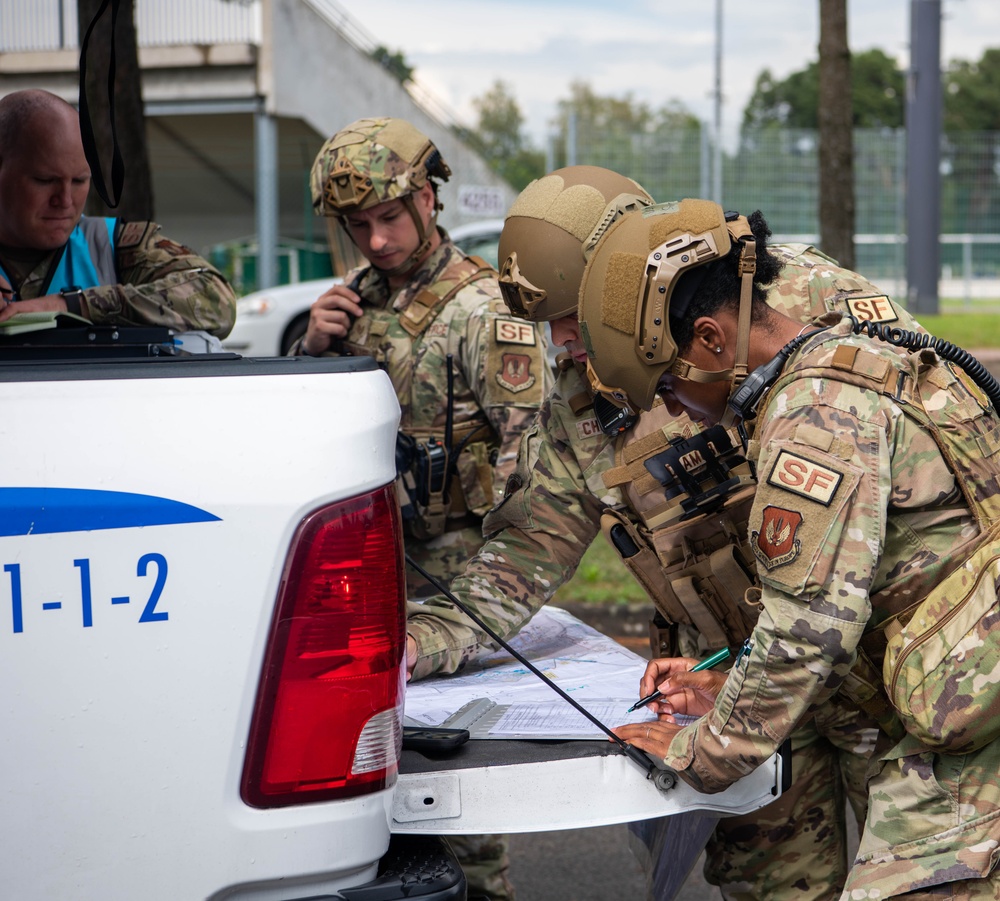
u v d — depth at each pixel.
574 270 2.03
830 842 2.16
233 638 1.30
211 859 1.30
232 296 2.88
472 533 2.60
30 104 2.55
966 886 1.55
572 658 2.17
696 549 2.01
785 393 1.57
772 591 1.54
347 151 2.54
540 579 2.13
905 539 1.57
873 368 1.55
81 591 1.26
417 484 2.52
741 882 2.20
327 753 1.34
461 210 14.36
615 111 46.09
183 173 15.77
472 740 1.72
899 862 1.59
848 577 1.48
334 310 2.70
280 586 1.32
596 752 1.66
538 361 2.52
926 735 1.53
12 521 1.25
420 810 1.58
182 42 13.90
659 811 1.65
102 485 1.27
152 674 1.28
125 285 2.75
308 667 1.33
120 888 1.28
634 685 1.98
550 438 2.13
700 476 1.97
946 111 57.59
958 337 13.67
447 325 2.57
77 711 1.26
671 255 1.62
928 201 15.66
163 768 1.28
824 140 5.89
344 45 14.60
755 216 1.69
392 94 15.21
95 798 1.27
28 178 2.56
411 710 1.85
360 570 1.35
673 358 1.67
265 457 1.32
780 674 1.52
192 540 1.29
